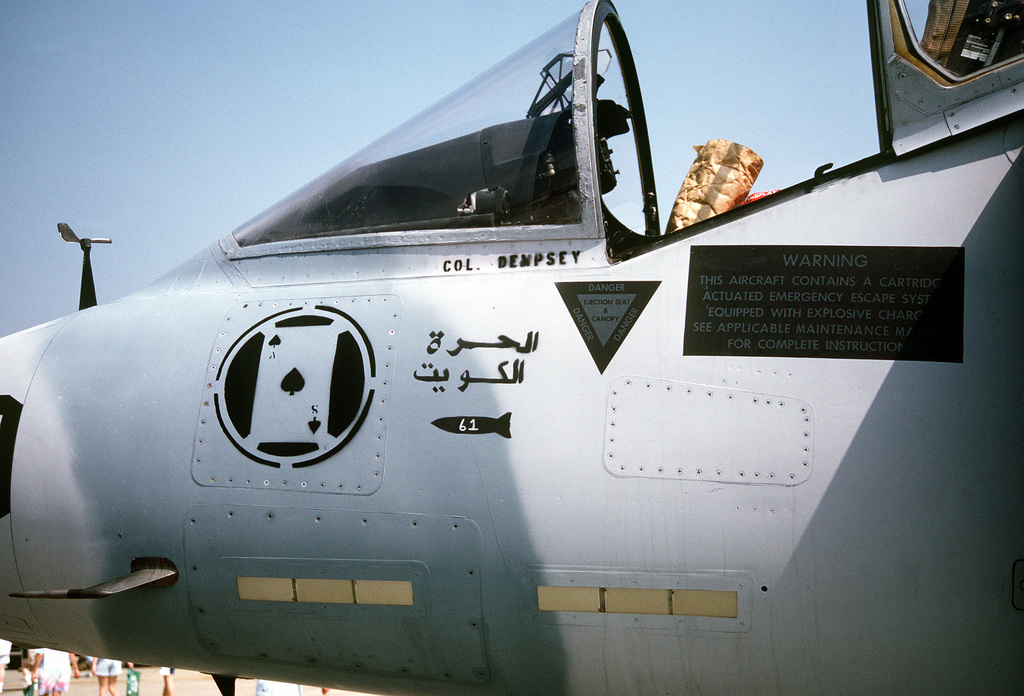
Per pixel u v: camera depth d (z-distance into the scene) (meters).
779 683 2.71
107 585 3.02
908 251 2.73
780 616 2.66
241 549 3.02
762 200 2.88
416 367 2.95
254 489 3.01
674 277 2.86
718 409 2.72
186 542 3.06
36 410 3.34
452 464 2.85
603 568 2.74
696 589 2.70
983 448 2.60
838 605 2.62
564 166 3.12
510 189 3.18
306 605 2.99
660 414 2.75
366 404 2.96
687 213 3.63
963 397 2.63
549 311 2.92
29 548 3.25
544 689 2.92
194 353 3.23
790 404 2.69
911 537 2.60
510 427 2.83
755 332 2.76
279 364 3.09
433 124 3.56
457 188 3.29
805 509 2.64
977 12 2.85
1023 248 2.68
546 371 2.85
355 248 3.29
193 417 3.13
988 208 2.72
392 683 3.11
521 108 3.38
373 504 2.90
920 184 2.78
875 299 2.72
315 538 2.95
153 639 3.24
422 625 2.91
